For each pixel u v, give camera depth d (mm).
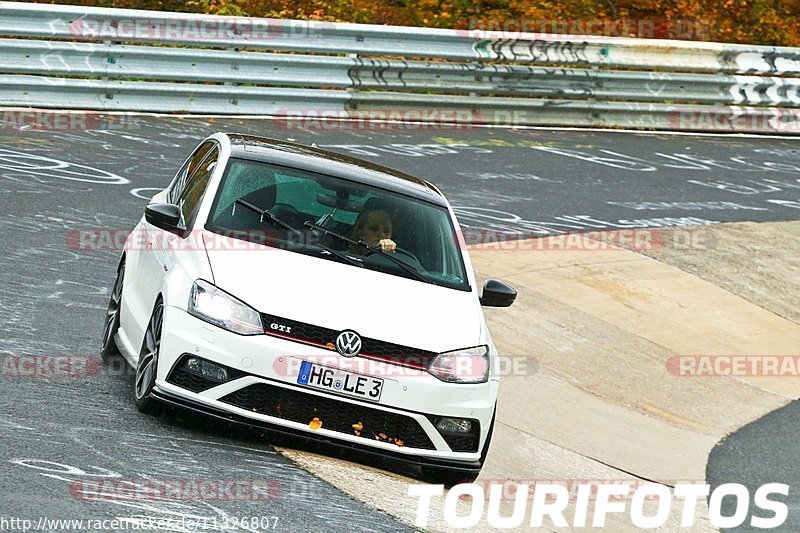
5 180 44906
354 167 29266
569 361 40062
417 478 25469
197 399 22969
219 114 62688
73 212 42594
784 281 53625
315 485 22750
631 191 62906
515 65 73688
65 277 35375
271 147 29125
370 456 25812
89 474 20500
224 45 62344
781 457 35719
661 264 51688
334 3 84562
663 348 43312
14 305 31609
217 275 23844
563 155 68375
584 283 47406
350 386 23109
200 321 23125
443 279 26578
